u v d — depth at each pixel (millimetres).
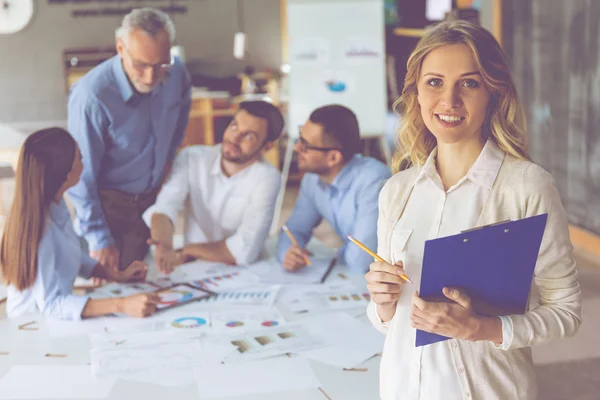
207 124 6117
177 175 2742
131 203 2768
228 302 2215
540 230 1077
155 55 2461
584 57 3850
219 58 7180
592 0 3727
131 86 2592
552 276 1145
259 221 2635
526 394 1204
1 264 2090
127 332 1984
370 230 2467
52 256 2086
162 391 1632
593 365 2393
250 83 6672
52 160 2039
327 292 2291
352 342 1892
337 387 1639
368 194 2477
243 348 1856
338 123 2436
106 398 1604
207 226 2785
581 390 2221
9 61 7074
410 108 1273
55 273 2098
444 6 6910
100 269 2395
